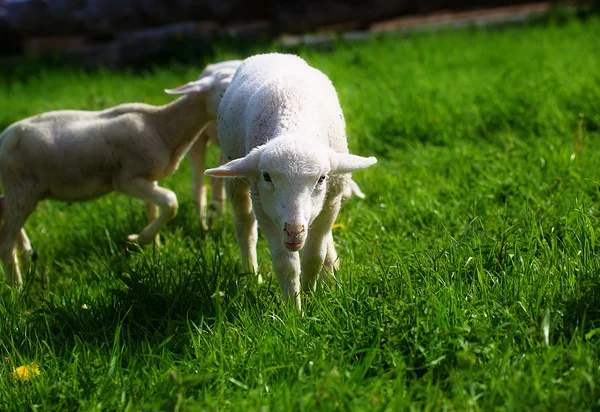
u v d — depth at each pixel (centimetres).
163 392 142
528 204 197
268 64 188
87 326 172
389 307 156
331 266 188
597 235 175
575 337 143
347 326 154
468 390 136
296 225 154
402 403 132
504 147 255
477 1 493
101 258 221
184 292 177
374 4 490
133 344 161
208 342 158
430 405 132
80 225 240
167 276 192
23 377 154
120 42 505
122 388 145
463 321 150
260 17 520
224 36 477
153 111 230
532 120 267
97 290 191
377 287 165
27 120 224
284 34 506
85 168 224
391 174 246
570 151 226
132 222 239
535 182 213
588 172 214
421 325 147
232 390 144
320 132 169
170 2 510
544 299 154
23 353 165
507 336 143
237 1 509
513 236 175
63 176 223
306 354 149
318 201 162
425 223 211
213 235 225
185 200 252
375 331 150
